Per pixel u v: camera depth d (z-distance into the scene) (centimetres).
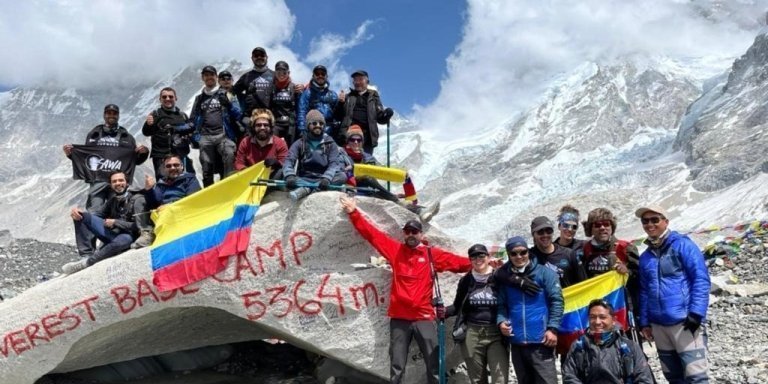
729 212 15912
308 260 1089
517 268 925
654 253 920
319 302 1080
